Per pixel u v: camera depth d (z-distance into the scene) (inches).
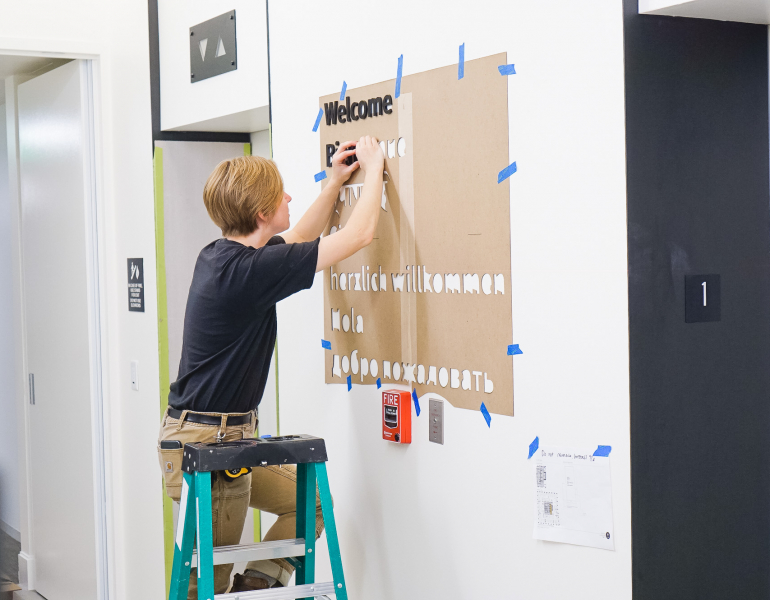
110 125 140.7
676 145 63.6
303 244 79.1
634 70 61.2
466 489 77.5
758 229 68.5
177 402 85.2
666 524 64.1
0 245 213.3
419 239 81.7
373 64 86.3
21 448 171.6
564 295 66.7
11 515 208.5
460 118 75.8
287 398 104.0
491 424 74.3
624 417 62.4
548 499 68.8
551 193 67.3
